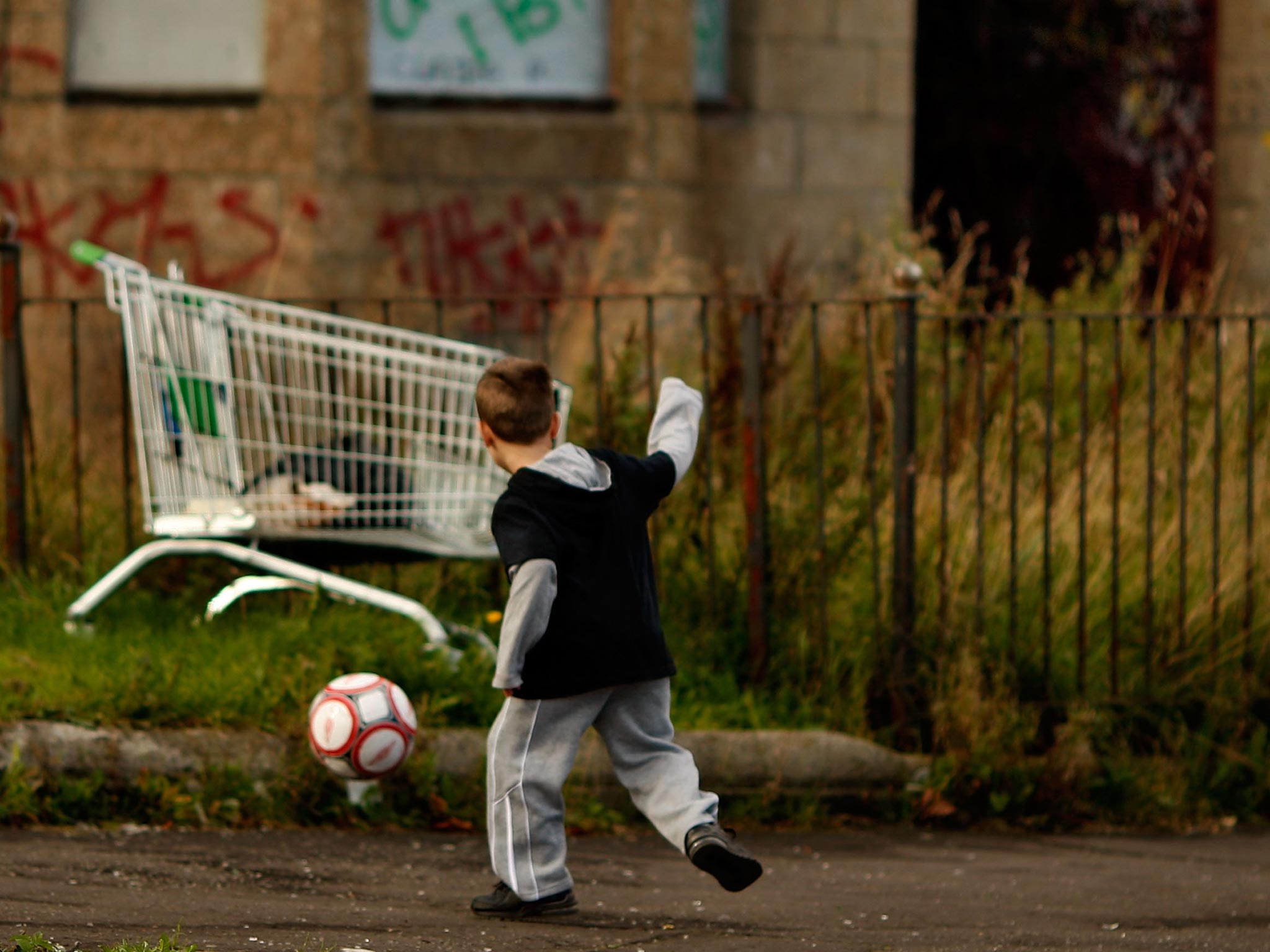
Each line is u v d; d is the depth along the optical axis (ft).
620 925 42.65
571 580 40.60
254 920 41.27
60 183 103.71
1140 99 134.82
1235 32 130.82
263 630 63.46
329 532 61.11
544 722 41.32
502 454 42.75
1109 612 69.97
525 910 42.47
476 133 107.45
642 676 41.27
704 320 68.03
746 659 67.05
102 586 62.28
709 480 67.41
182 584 70.95
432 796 56.08
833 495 71.31
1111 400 83.66
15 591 67.10
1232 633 69.82
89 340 102.94
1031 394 85.15
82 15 103.91
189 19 104.27
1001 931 43.45
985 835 59.57
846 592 68.85
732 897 47.37
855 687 64.75
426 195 106.93
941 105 132.87
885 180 115.96
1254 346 73.41
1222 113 131.64
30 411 72.38
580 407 73.97
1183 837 60.29
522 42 108.37
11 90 103.40
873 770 61.36
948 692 63.10
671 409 45.19
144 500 62.03
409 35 106.73
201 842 51.42
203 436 61.26
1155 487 76.89
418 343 75.00
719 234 112.16
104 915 40.91
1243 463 76.84
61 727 54.34
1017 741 62.44
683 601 69.62
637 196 109.29
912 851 56.03
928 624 66.49
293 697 57.47
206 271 105.09
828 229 114.83
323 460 62.18
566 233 108.78
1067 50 134.00
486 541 62.90
